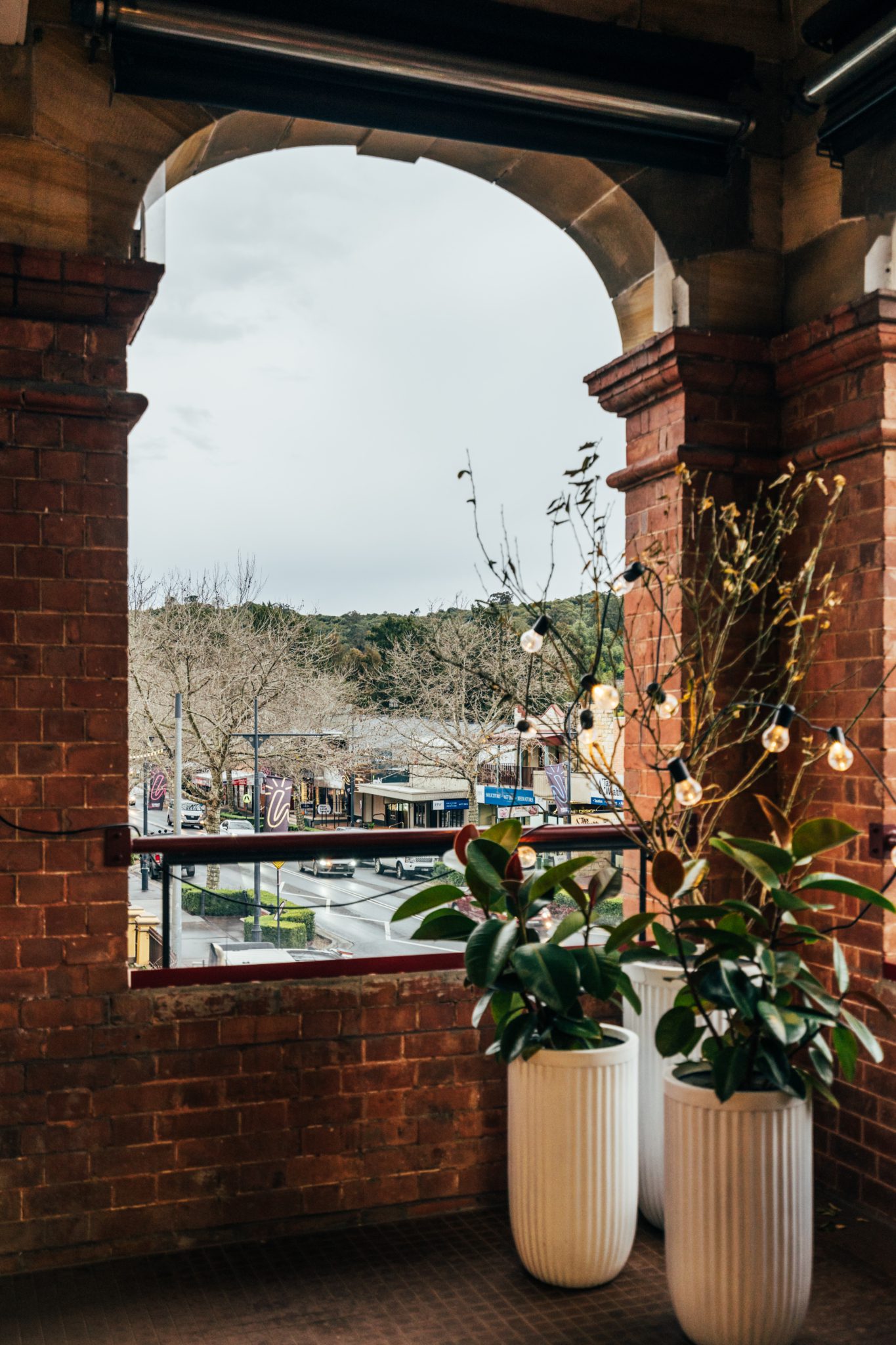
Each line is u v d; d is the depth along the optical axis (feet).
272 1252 11.22
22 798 10.82
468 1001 12.35
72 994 10.95
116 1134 11.07
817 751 12.85
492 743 82.74
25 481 10.89
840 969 9.34
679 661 11.85
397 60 11.93
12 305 10.78
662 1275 10.64
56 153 11.02
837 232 12.93
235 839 11.82
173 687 108.47
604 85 12.69
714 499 13.30
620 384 14.25
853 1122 12.21
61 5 11.06
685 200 13.47
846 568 12.51
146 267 11.03
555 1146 10.14
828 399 12.76
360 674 114.42
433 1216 12.11
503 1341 9.45
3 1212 10.72
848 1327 9.57
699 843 11.79
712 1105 9.04
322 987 11.77
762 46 13.82
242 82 11.62
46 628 10.92
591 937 15.31
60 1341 9.44
